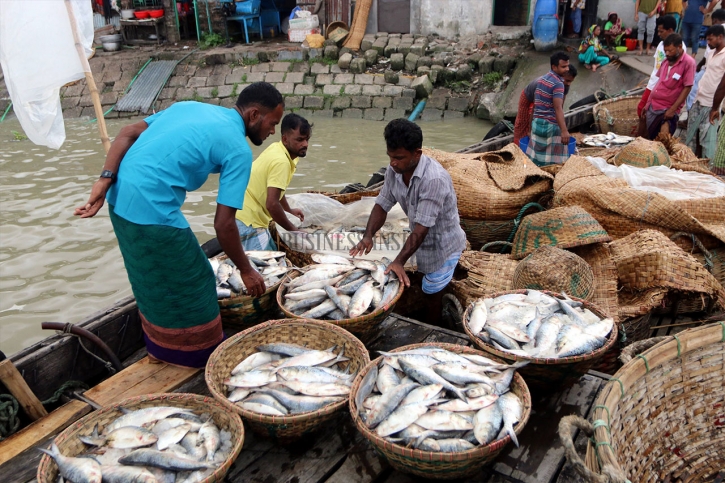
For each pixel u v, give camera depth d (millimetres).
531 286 3607
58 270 6258
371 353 3514
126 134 2943
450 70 13453
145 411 2594
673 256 3811
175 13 16109
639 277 3885
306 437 2773
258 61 14797
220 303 3455
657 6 12086
